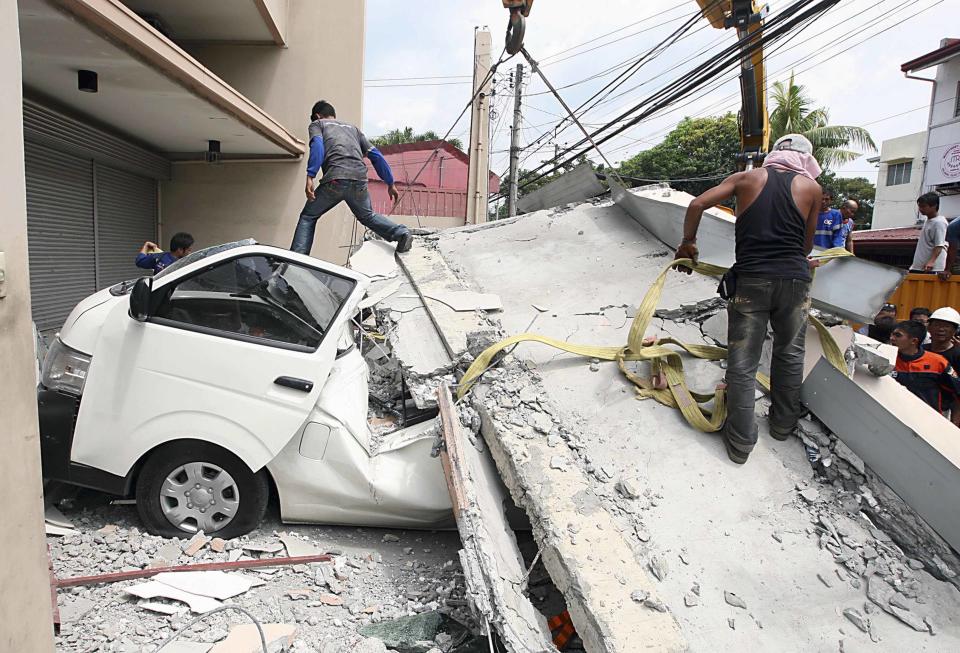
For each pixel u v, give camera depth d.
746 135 10.33
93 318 3.46
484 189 18.86
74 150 7.25
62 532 3.33
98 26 4.97
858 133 22.39
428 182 28.48
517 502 3.03
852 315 4.07
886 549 2.88
